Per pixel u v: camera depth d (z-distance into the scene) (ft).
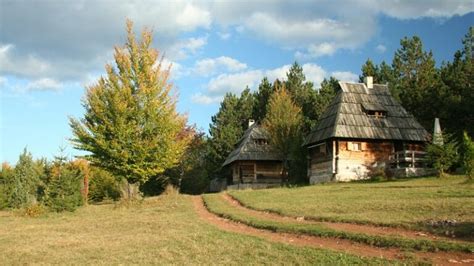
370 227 56.54
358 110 136.56
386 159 132.57
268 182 171.32
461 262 39.78
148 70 102.99
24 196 116.37
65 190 99.45
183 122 106.01
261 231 62.44
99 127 99.81
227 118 220.23
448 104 144.36
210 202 98.43
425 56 203.62
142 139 102.73
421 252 43.73
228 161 183.11
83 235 64.34
